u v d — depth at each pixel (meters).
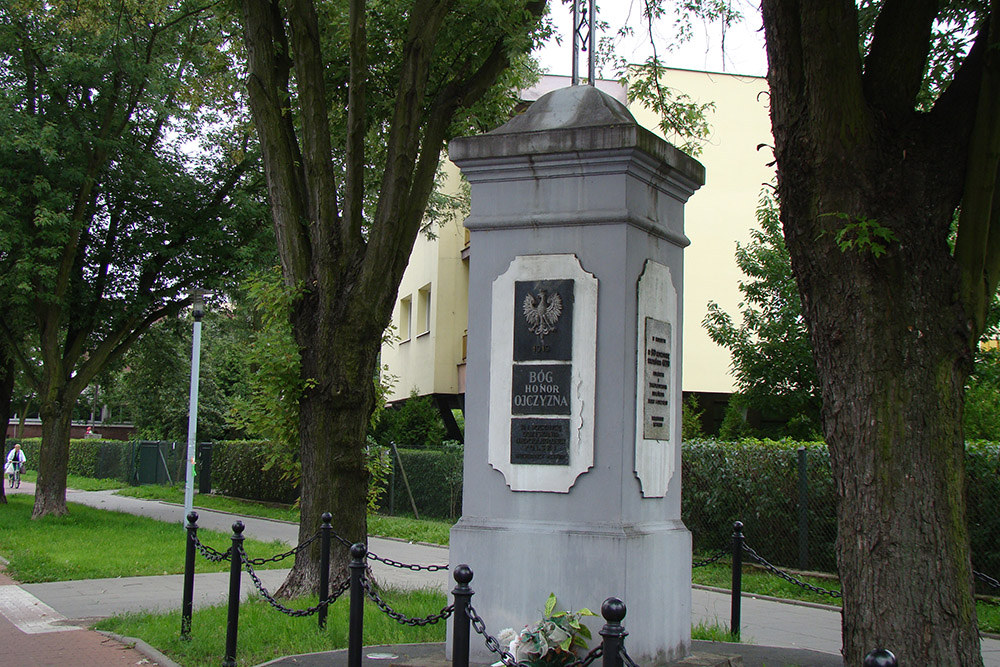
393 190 10.45
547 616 5.57
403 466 22.28
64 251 20.48
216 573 13.21
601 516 6.18
